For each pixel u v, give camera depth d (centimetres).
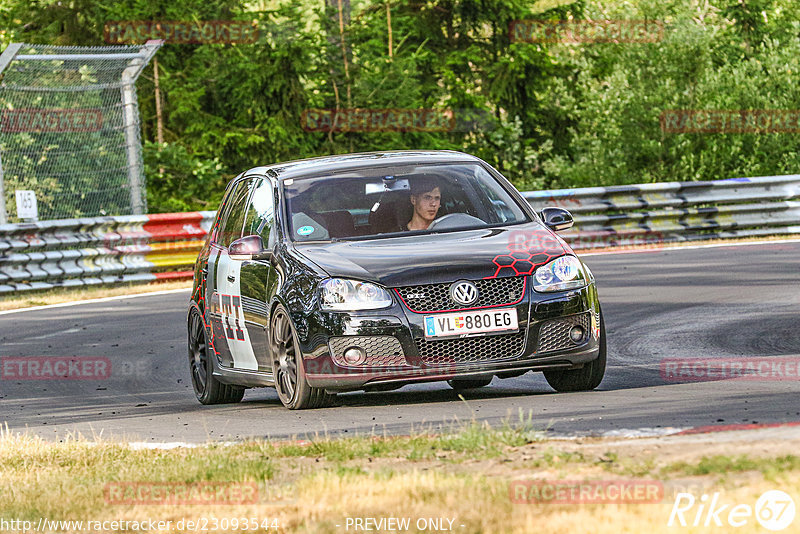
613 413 2377
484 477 1709
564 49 12444
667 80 11344
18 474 2197
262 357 2944
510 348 2666
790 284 5091
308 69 10788
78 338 4834
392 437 2167
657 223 7925
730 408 2355
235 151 11050
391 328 2627
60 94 8738
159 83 11125
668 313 4438
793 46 11425
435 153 3241
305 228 2930
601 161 11656
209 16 11244
